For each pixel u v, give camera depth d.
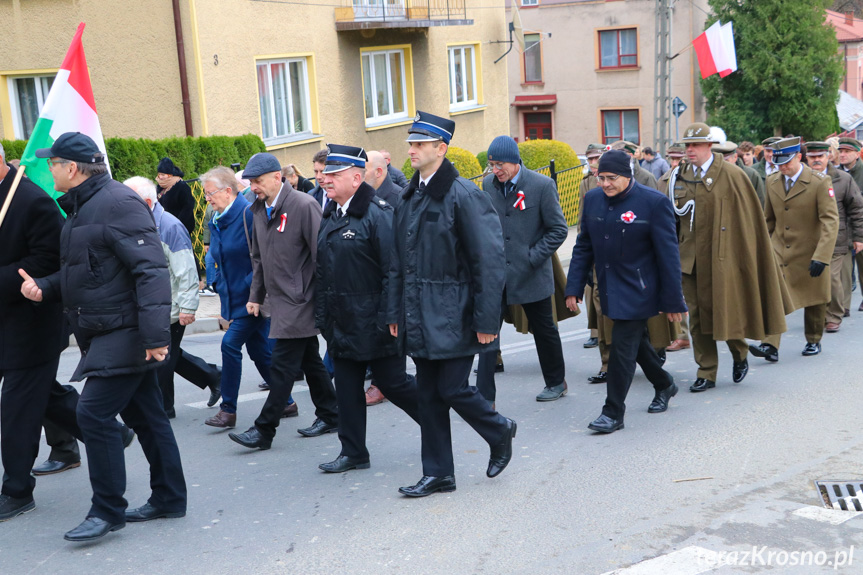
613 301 6.02
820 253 8.12
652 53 37.84
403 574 4.15
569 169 18.69
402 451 6.01
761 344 8.27
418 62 20.80
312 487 5.36
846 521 4.55
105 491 4.57
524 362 8.69
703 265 7.04
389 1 19.91
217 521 4.88
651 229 5.93
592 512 4.78
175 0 14.80
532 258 6.83
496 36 23.77
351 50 18.64
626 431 6.20
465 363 4.98
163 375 6.80
